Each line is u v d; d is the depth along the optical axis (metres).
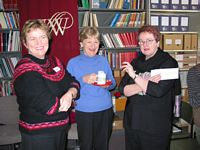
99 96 1.95
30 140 1.24
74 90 1.38
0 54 3.33
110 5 3.26
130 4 3.32
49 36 1.34
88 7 3.22
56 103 1.20
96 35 1.97
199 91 1.51
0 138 2.31
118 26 3.33
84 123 1.95
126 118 1.75
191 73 1.55
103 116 2.00
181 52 3.42
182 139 2.16
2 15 3.13
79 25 3.38
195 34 3.33
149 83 1.49
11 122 2.70
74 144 2.89
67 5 3.09
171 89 1.60
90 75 1.87
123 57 3.36
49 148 1.27
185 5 3.31
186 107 2.24
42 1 3.06
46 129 1.23
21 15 3.04
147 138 1.62
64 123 1.31
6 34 3.16
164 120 1.57
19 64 1.22
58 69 1.36
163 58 1.57
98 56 2.08
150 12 3.30
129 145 1.77
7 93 3.21
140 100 1.60
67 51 3.15
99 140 2.04
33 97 1.17
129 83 1.72
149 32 1.54
